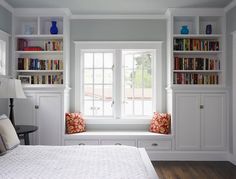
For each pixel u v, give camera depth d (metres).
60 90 3.98
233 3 3.72
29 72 4.30
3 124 2.46
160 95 4.37
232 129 3.86
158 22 4.37
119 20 4.37
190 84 4.07
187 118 4.02
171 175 3.34
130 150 2.30
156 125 4.16
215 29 4.36
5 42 3.81
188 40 4.14
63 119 3.97
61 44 4.13
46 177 1.56
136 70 4.48
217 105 4.03
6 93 3.07
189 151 4.02
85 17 4.32
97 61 4.44
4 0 3.66
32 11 4.03
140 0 3.66
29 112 4.00
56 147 2.44
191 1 3.71
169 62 4.12
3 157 2.07
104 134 4.00
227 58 4.01
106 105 4.46
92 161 1.93
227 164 3.81
